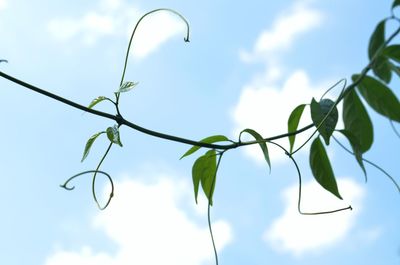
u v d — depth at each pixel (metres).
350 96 0.76
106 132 0.84
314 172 0.81
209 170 0.89
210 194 0.89
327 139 0.77
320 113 0.78
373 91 0.74
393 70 0.68
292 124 0.84
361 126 0.76
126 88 0.85
